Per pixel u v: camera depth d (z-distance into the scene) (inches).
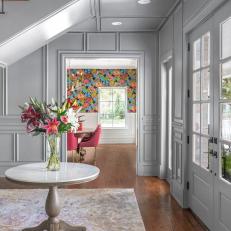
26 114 114.2
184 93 161.2
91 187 199.9
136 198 176.2
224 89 115.6
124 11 187.6
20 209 153.7
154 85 237.8
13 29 151.1
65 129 115.5
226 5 111.4
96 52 234.4
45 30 171.2
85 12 181.0
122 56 235.6
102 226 131.6
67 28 198.4
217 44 120.6
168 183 213.9
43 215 144.9
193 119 153.9
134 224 134.4
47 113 114.4
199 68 144.6
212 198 125.9
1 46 153.3
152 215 148.6
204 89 138.7
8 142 232.5
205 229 131.3
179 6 171.8
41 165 128.9
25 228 120.6
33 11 151.3
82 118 437.4
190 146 157.9
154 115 238.1
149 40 236.7
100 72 437.7
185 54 160.1
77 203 164.1
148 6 178.4
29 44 182.1
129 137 443.8
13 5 150.9
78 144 292.7
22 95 232.2
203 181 137.5
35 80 232.7
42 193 183.8
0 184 207.9
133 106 442.9
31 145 233.3
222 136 117.8
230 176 110.4
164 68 230.2
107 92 445.7
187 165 160.9
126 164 281.6
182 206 160.2
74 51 233.8
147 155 239.3
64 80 233.8
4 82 230.4
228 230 109.3
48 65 233.5
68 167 124.6
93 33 234.7
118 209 154.6
